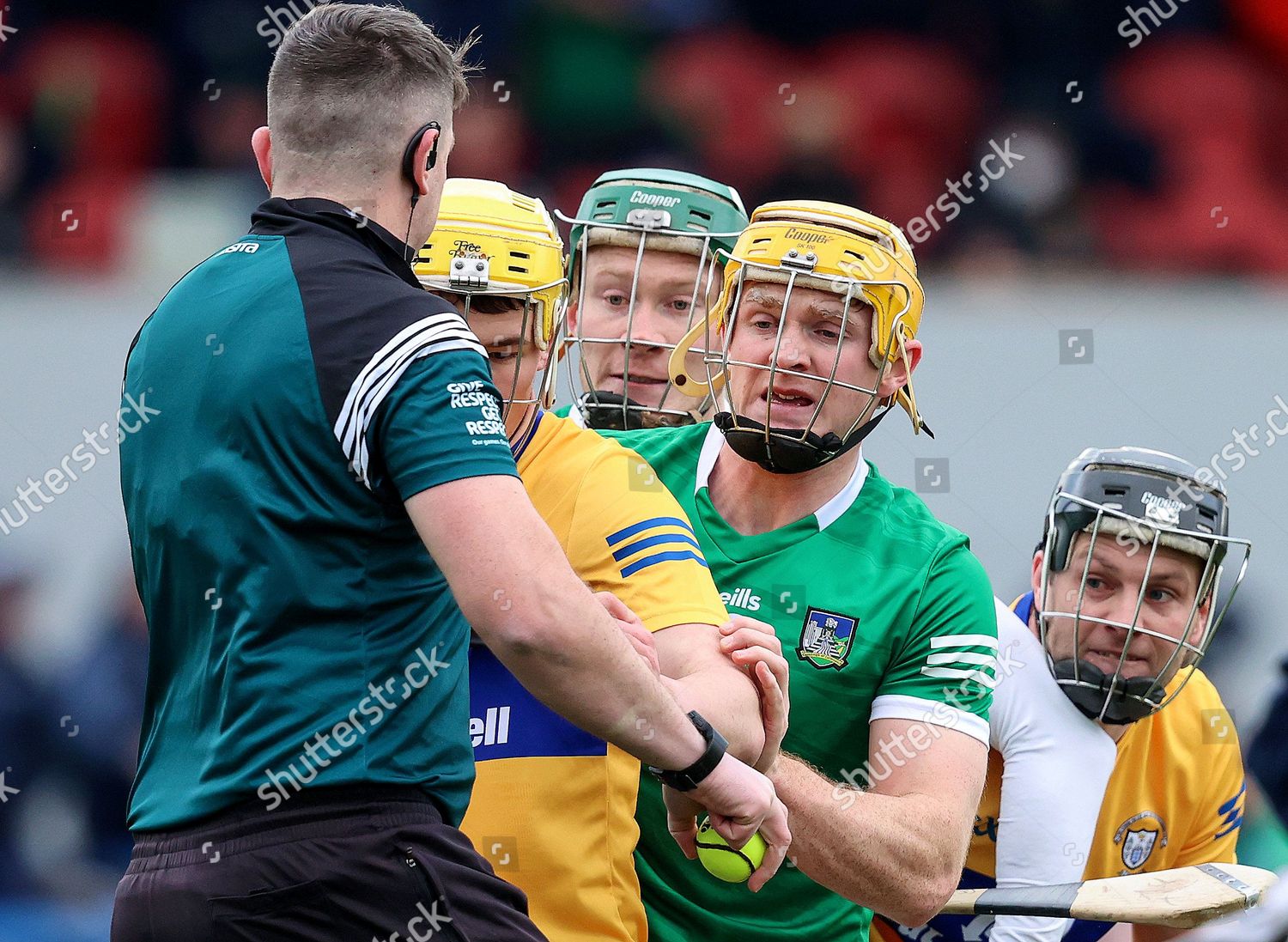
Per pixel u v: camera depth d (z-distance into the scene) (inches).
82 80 1164.5
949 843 370.9
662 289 524.7
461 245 373.7
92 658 776.9
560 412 550.6
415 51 307.7
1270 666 729.0
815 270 387.9
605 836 362.3
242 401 279.9
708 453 424.2
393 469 273.1
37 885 746.8
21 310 811.4
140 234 1112.2
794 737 393.4
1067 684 453.4
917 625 392.2
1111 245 1156.5
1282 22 1242.6
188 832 280.2
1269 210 1196.5
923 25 1250.6
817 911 398.9
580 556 362.0
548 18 1205.7
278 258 291.7
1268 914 231.9
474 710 366.0
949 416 728.3
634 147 1207.6
